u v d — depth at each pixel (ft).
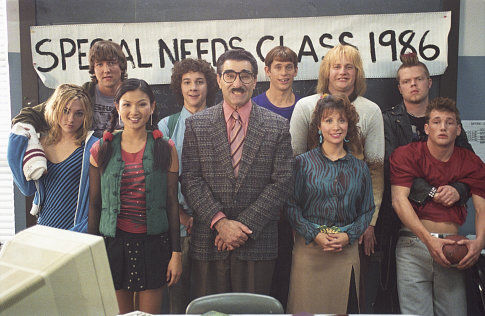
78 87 9.55
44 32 9.69
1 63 10.23
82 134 9.44
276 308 6.00
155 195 8.31
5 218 10.37
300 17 9.64
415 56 9.46
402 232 9.05
